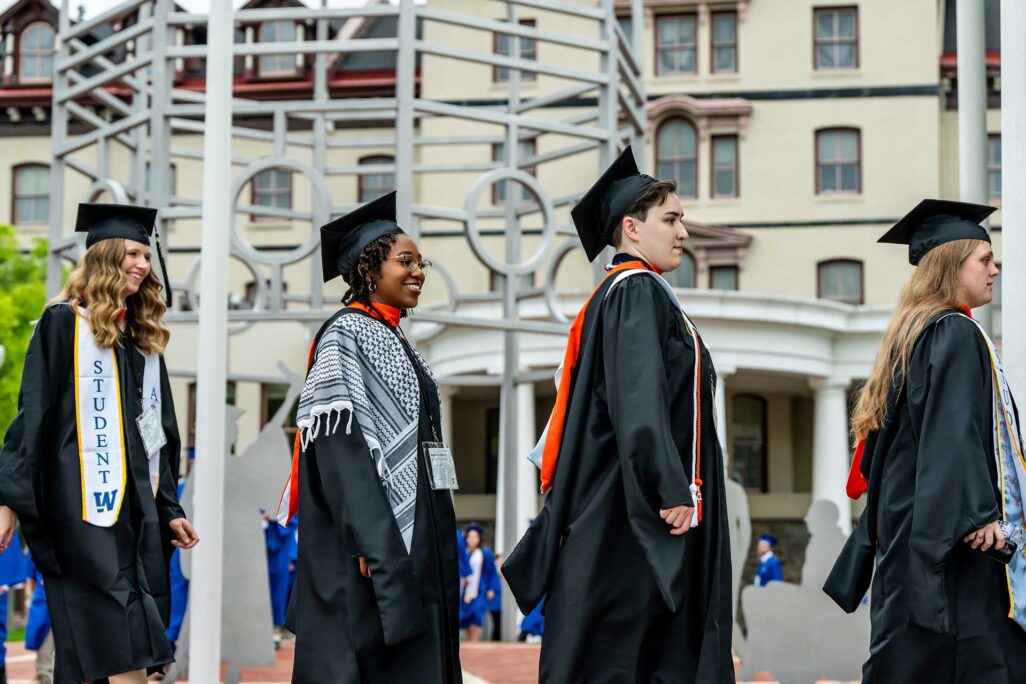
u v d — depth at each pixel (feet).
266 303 33.81
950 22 115.24
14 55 116.78
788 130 110.73
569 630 14.67
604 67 36.58
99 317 17.99
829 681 31.63
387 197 16.93
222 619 26.02
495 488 110.63
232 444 26.35
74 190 112.06
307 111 35.94
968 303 16.88
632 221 15.58
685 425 14.94
